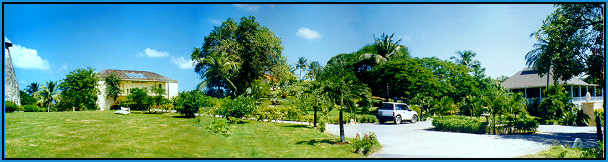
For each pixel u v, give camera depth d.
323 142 12.02
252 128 15.89
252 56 43.81
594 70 14.38
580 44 14.42
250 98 19.47
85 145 9.63
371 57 39.94
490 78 43.28
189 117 19.69
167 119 18.28
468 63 54.12
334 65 44.62
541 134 15.34
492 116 16.61
